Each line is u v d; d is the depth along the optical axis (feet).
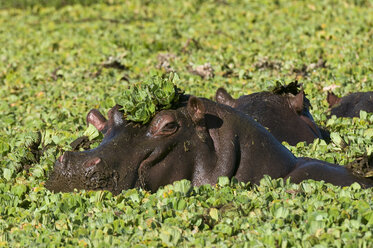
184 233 74.43
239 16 267.39
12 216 83.82
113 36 244.63
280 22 254.06
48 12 307.78
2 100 171.63
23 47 242.17
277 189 83.97
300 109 109.19
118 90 170.30
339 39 217.97
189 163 84.17
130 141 82.94
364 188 88.02
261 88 158.71
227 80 173.88
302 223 74.64
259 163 87.20
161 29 251.39
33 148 110.73
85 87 176.14
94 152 81.97
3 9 321.11
